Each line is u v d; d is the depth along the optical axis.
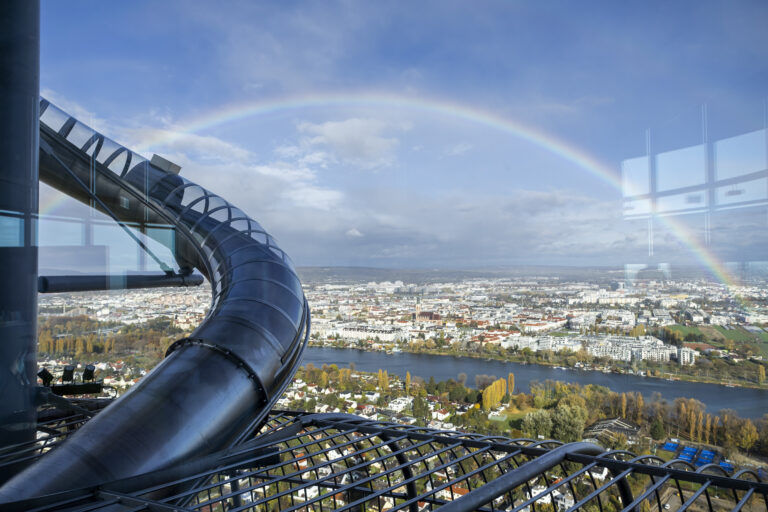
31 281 7.44
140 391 7.95
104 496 5.80
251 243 13.61
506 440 10.37
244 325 10.33
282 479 7.80
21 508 5.34
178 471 6.96
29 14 7.42
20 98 7.29
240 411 8.79
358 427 11.05
